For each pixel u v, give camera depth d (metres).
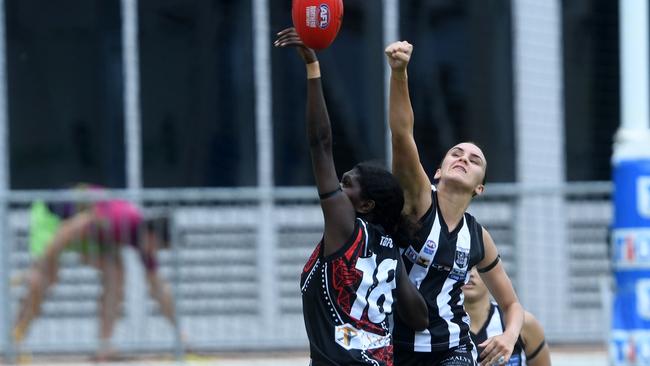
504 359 21.20
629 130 32.66
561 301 39.78
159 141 43.66
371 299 19.11
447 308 20.56
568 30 44.84
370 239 19.30
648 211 31.62
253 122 43.91
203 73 43.72
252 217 38.97
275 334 39.44
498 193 39.19
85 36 43.34
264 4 43.84
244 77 43.81
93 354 37.81
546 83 44.66
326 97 44.16
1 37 42.78
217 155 43.81
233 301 38.94
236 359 38.72
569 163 44.91
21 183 43.03
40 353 37.69
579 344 39.88
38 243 37.50
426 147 44.41
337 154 44.06
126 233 37.53
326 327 19.05
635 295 31.64
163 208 37.84
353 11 44.22
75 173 43.31
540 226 39.56
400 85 20.03
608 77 45.00
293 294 39.34
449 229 20.52
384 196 19.69
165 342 38.16
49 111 43.22
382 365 19.11
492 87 44.62
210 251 38.50
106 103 43.44
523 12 44.53
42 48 43.16
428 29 44.44
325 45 19.17
